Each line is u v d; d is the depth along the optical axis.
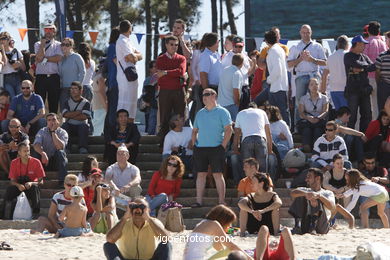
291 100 37.72
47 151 34.25
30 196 32.50
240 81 34.84
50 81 36.84
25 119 35.84
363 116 35.31
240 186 31.41
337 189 31.48
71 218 28.33
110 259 21.78
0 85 37.22
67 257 24.08
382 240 27.02
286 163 33.47
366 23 46.84
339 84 35.81
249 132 32.06
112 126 34.97
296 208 28.91
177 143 34.09
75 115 36.00
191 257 21.27
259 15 47.69
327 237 27.77
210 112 31.73
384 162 34.06
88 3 65.06
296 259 22.67
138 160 35.84
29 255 24.44
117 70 35.69
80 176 31.89
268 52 35.34
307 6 47.25
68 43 36.94
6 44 37.28
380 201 31.03
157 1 66.94
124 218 21.89
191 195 33.16
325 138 33.09
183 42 36.16
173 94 34.88
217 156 31.61
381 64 34.94
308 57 36.03
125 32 35.84
